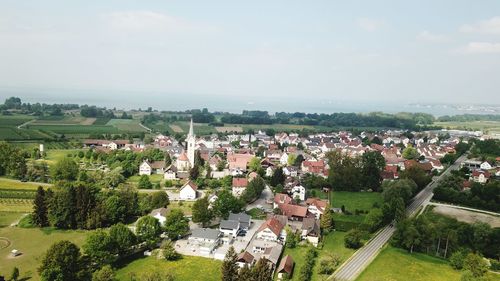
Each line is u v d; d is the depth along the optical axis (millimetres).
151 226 147250
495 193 197875
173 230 154500
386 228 173125
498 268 136125
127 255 141875
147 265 134625
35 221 164875
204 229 156625
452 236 145125
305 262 135375
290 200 196625
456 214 186125
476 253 141125
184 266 134250
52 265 113688
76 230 162375
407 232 148375
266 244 152375
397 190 198375
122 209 172250
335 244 156125
